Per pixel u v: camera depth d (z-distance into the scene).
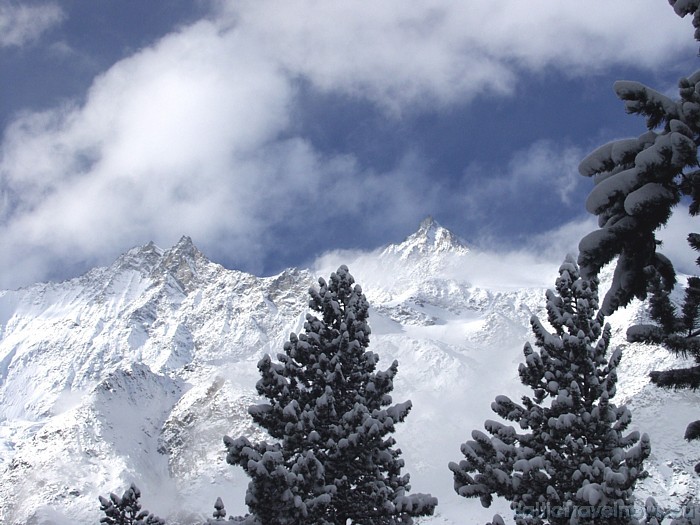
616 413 20.78
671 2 12.91
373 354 24.42
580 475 19.31
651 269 13.09
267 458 19.20
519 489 20.06
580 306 21.69
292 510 19.30
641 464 20.08
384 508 21.03
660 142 12.11
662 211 12.90
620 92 13.14
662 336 13.55
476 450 20.81
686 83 12.91
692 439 14.24
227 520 21.50
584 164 13.37
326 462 21.70
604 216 13.80
